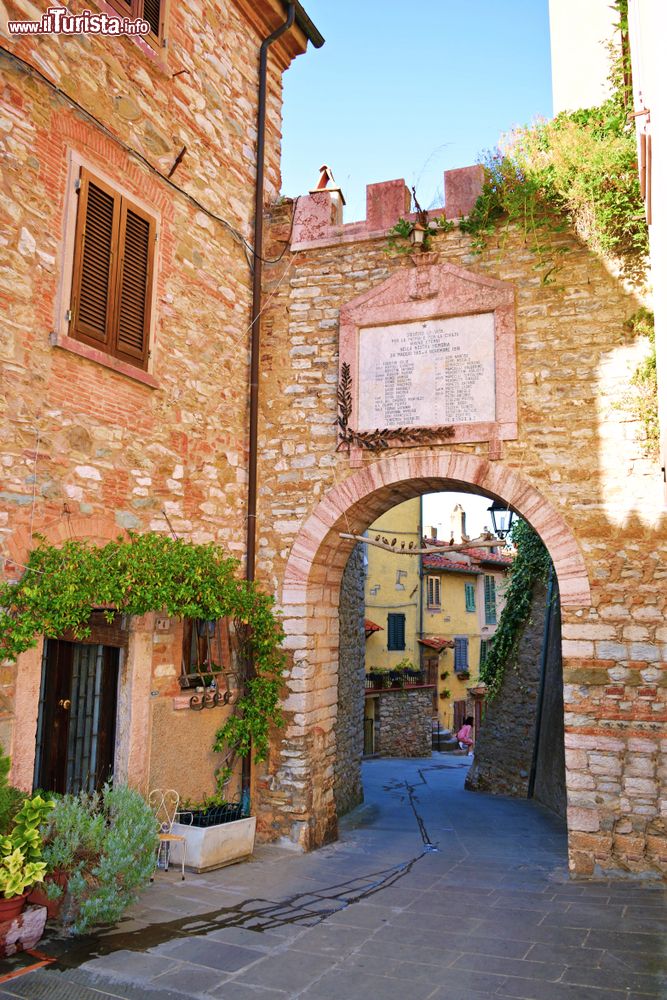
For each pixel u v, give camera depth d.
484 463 7.23
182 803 6.57
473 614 25.45
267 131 8.68
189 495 6.92
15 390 5.01
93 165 5.83
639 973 4.18
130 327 6.19
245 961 4.32
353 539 7.64
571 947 4.61
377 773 15.38
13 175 5.07
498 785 12.77
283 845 7.43
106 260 5.92
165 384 6.62
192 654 7.01
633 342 6.99
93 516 5.66
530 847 8.05
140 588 5.58
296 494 7.91
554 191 7.21
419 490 8.19
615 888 6.01
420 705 20.19
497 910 5.44
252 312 8.18
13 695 4.85
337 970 4.24
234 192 7.96
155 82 6.70
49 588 4.89
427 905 5.59
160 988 3.89
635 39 6.13
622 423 6.91
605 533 6.80
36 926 4.25
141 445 6.28
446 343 7.58
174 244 6.86
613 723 6.52
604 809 6.42
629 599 6.64
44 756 5.55
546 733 11.61
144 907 5.18
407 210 8.12
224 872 6.24
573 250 7.29
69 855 4.53
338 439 7.79
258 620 7.41
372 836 8.49
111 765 6.08
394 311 7.78
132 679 6.14
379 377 7.77
